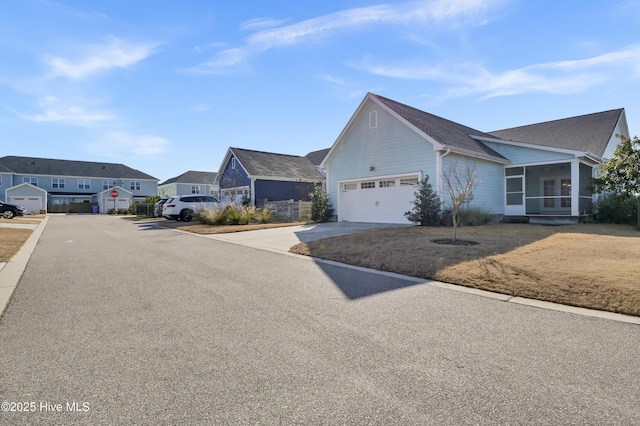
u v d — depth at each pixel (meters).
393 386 2.59
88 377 2.75
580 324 3.85
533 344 3.33
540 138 20.17
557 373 2.76
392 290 5.34
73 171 46.91
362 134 17.27
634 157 12.91
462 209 14.28
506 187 17.91
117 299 4.95
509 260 6.61
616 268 5.67
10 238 11.95
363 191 17.44
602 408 2.28
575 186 15.34
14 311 4.42
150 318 4.15
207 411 2.29
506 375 2.74
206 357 3.10
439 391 2.51
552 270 5.71
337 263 7.57
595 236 10.02
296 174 27.17
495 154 17.28
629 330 3.66
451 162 14.58
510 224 15.16
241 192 25.62
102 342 3.44
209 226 16.91
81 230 16.55
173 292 5.31
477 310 4.38
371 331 3.70
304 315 4.23
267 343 3.40
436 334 3.61
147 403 2.39
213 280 6.08
